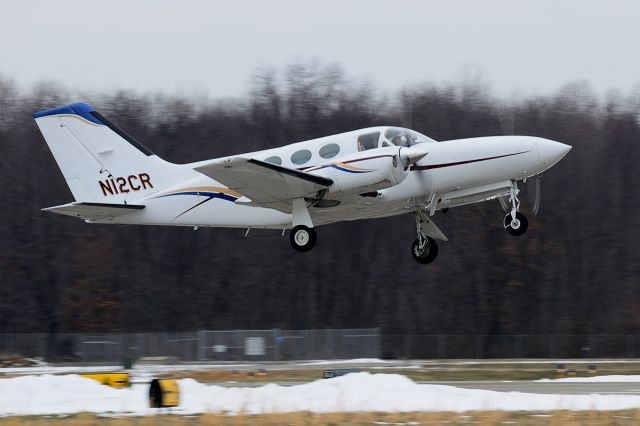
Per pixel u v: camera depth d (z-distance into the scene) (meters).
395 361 116.06
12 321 158.88
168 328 160.62
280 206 78.62
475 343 140.75
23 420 51.50
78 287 163.00
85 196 85.88
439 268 159.12
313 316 159.75
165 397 54.88
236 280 164.12
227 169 71.69
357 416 51.22
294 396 58.78
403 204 78.00
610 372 92.12
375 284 160.50
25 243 165.62
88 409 55.53
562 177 165.62
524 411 52.97
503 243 159.38
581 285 158.12
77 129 85.94
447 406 54.84
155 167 84.50
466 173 75.44
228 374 87.31
